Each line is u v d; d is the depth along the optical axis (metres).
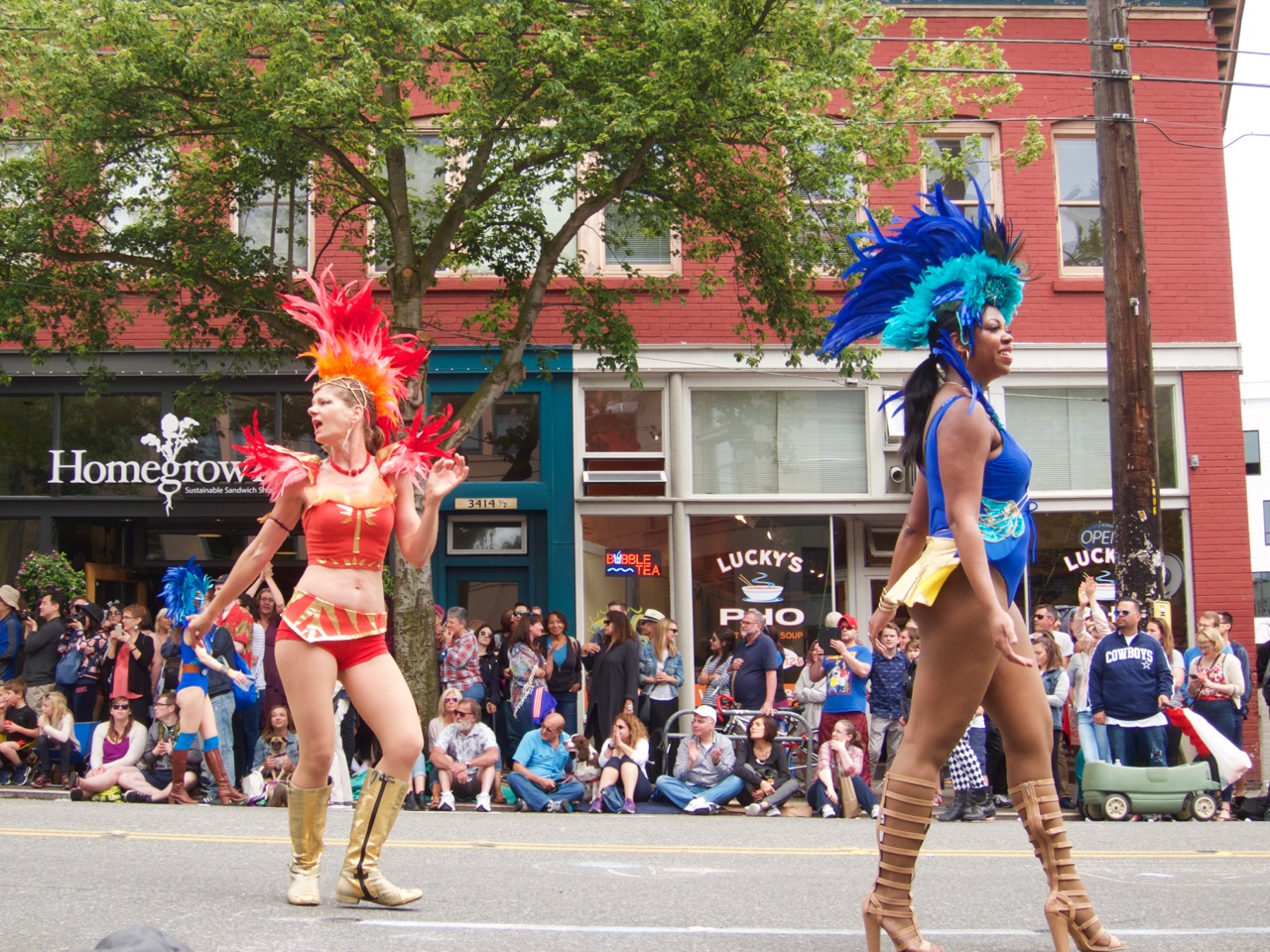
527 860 7.07
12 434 17.17
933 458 4.10
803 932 4.68
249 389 17.08
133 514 17.00
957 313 4.20
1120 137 13.62
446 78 16.98
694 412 17.44
